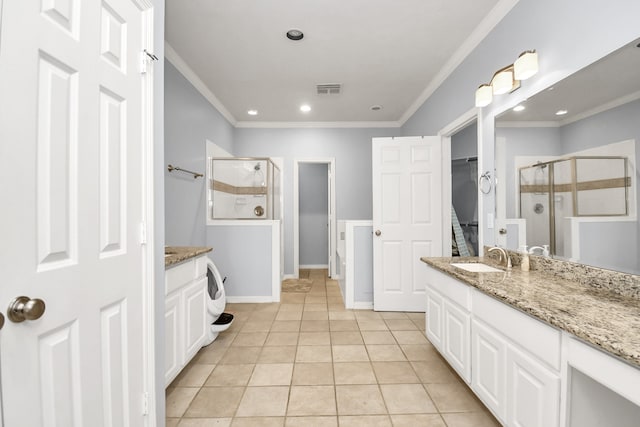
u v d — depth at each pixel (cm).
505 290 142
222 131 418
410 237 331
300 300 377
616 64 134
